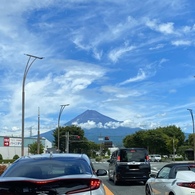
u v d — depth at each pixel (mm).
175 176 10617
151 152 117250
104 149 155000
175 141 107750
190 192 9750
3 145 103500
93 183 6238
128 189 18906
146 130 121875
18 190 5945
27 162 7066
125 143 131375
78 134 121625
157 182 11602
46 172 6637
